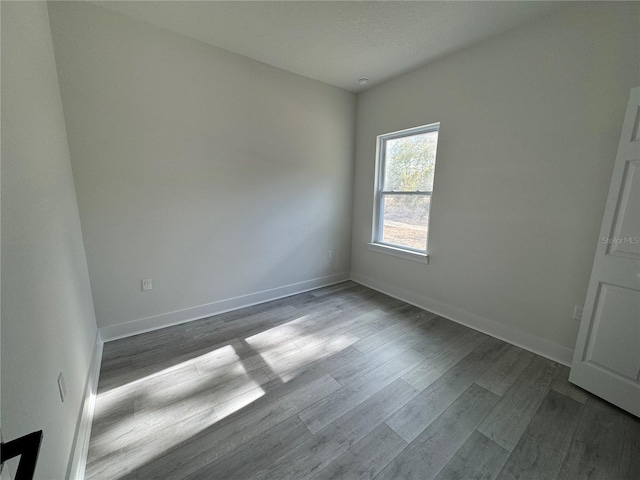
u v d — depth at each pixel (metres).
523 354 2.29
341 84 3.43
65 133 1.96
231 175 2.84
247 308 3.12
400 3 1.95
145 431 1.51
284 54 2.70
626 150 1.62
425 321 2.86
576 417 1.64
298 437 1.49
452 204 2.79
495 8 1.99
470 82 2.54
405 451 1.42
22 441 0.58
